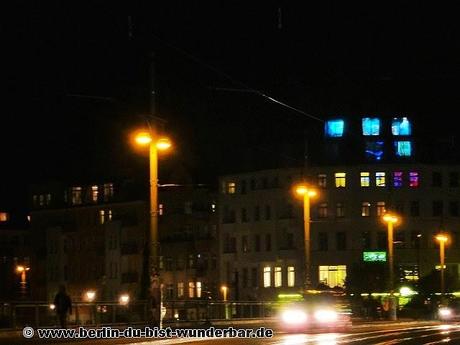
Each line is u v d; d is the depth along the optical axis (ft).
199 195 481.05
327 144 452.76
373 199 442.09
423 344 145.89
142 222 484.74
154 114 159.53
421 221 441.27
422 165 444.55
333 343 146.20
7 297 538.47
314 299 203.21
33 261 542.57
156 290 155.43
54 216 535.19
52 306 176.96
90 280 505.66
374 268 406.21
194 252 474.90
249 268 457.27
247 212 462.19
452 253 440.86
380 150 447.42
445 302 353.92
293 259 442.09
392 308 319.47
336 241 440.45
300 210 445.78
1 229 554.46
